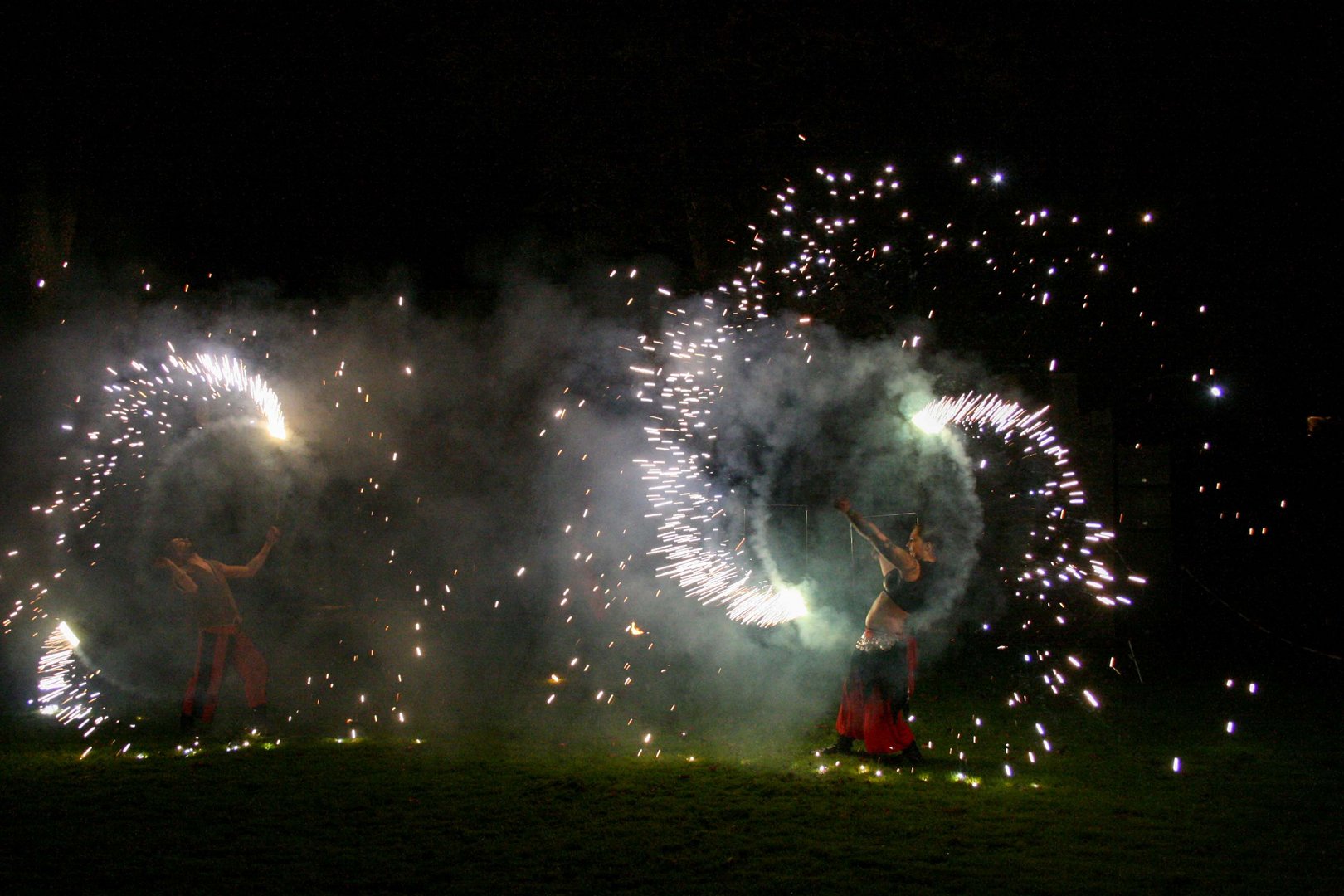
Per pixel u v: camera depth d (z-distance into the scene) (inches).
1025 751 302.7
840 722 299.9
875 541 295.3
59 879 199.0
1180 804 249.0
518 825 232.1
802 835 225.1
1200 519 566.3
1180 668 443.2
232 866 206.1
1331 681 413.1
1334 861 210.4
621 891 193.9
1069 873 203.5
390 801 250.7
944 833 227.3
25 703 378.3
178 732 329.7
